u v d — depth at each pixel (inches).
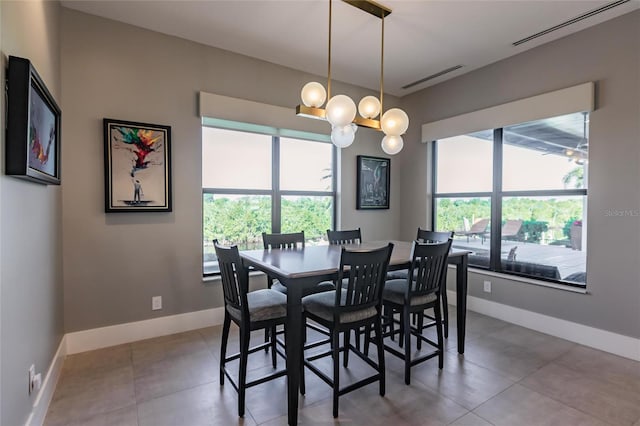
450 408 78.3
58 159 83.7
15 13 59.1
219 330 125.1
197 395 83.3
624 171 104.7
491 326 130.3
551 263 127.4
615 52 106.2
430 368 96.9
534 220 132.4
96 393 83.7
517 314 132.6
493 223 145.9
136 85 113.7
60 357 95.2
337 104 83.8
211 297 129.8
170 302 121.6
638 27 101.5
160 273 119.6
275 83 141.6
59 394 83.0
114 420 73.7
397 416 75.4
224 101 127.7
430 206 173.2
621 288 105.4
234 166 138.9
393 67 145.3
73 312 105.4
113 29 109.7
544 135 128.5
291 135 149.2
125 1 99.3
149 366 97.4
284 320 82.7
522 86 131.0
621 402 80.5
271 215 148.3
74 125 104.0
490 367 97.6
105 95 108.7
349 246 118.2
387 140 103.6
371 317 83.1
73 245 104.9
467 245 157.1
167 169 118.9
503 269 142.7
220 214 135.7
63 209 103.0
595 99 110.7
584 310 113.9
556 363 100.0
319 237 163.2
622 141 104.9
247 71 134.7
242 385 75.9
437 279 95.8
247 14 105.8
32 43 70.1
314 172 161.0
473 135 153.9
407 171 182.2
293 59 137.8
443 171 168.2
